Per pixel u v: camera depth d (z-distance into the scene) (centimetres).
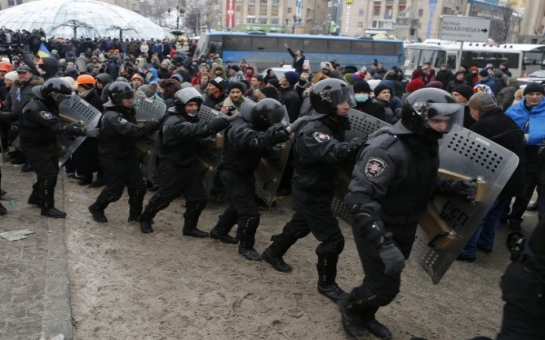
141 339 308
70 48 2612
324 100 313
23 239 444
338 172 345
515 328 208
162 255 435
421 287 403
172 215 552
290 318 341
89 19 4806
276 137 345
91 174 648
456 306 374
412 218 282
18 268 386
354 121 390
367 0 7531
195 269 409
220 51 2241
